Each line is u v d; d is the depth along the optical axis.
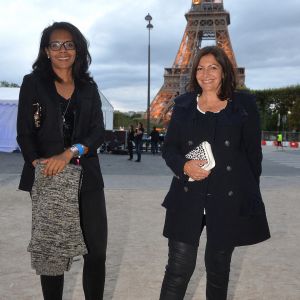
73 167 2.67
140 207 8.30
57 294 2.87
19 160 18.67
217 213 2.88
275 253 5.38
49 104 2.81
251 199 2.93
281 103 61.88
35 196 2.65
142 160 22.45
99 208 2.91
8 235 5.90
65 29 2.91
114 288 4.08
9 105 21.34
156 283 4.24
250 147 2.99
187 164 2.87
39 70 2.91
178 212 2.96
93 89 2.98
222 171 2.91
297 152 36.53
